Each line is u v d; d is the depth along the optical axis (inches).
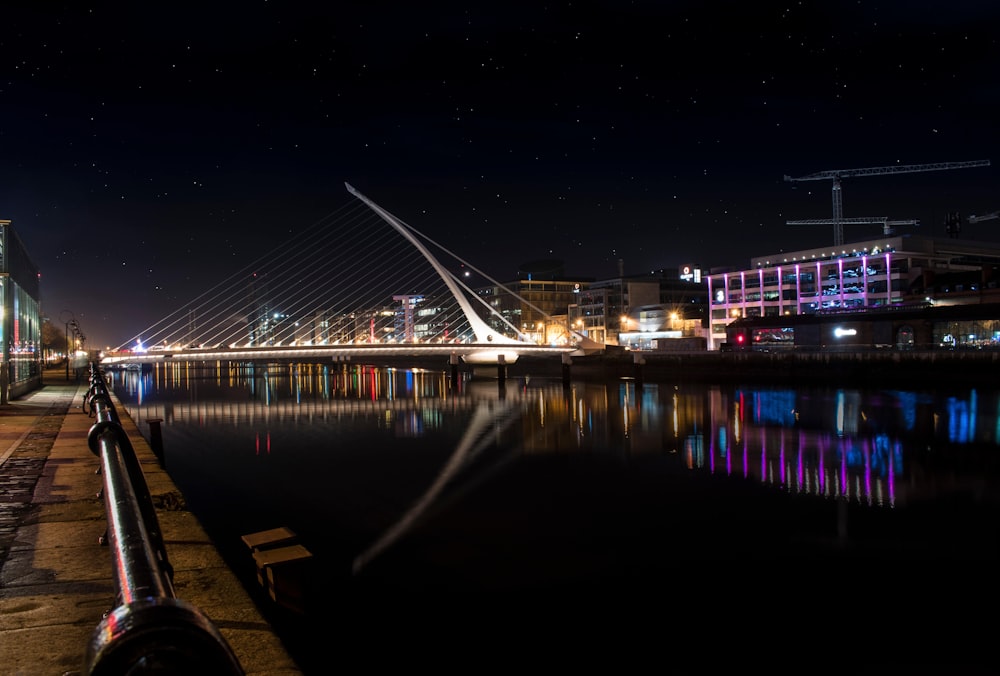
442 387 3011.8
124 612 67.6
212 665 65.6
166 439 1373.0
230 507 772.6
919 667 392.8
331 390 2883.9
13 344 1171.9
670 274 5521.7
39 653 171.6
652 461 1059.9
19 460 507.2
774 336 3319.4
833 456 1076.5
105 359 2669.8
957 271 3230.8
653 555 591.5
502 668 387.5
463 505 779.4
